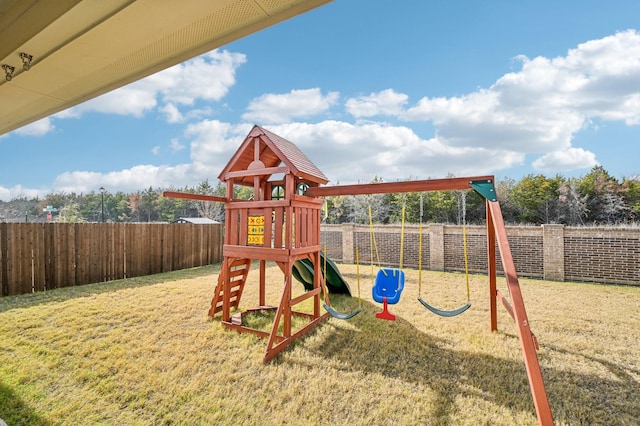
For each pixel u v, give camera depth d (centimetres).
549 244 855
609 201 2759
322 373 321
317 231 495
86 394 281
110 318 485
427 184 383
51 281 696
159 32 167
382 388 295
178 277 852
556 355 371
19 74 208
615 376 324
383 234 1145
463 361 350
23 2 170
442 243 1020
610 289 721
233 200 474
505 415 258
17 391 284
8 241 636
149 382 300
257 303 593
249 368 331
